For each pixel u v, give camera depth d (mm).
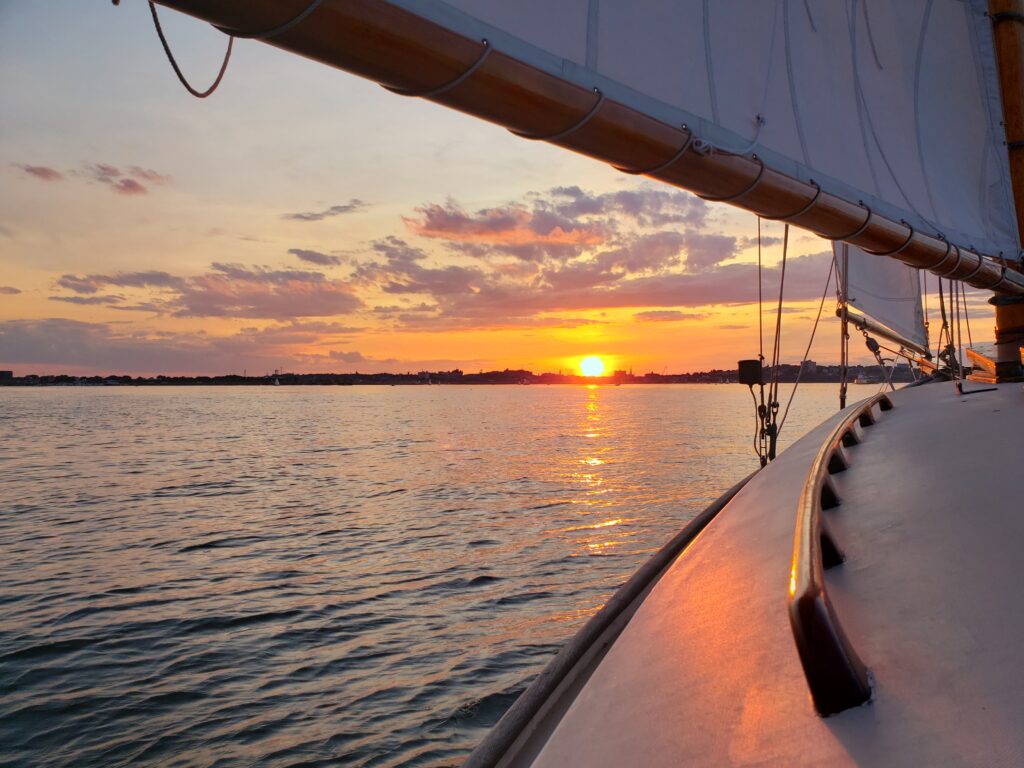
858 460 3303
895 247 3635
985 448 2936
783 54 2834
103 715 12148
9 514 33969
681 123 2299
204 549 25828
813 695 1173
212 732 11570
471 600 18984
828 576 1823
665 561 2934
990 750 1004
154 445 78688
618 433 93688
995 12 4426
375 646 15414
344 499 38562
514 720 1726
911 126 3770
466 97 1730
